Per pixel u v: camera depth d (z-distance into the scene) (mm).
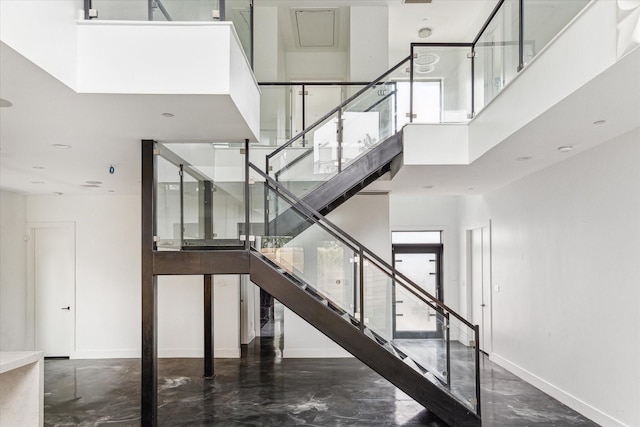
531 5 3514
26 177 5387
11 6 2035
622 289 3643
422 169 4863
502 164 4664
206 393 4957
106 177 5398
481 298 7000
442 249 8250
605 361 3859
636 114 3043
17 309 6637
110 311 6785
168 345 6684
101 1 2797
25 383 2322
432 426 4012
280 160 4988
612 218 3770
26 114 3051
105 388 5219
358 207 6719
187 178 3980
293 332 6633
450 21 6793
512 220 5773
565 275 4504
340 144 5027
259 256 4020
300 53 8039
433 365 4027
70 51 2588
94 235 6863
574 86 2605
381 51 6457
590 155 4066
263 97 5781
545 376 4902
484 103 4645
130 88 2709
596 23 2377
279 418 4211
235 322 6668
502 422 4039
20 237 6734
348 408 4465
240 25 3611
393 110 5066
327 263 4098
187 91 2742
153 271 3840
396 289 4082
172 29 2750
